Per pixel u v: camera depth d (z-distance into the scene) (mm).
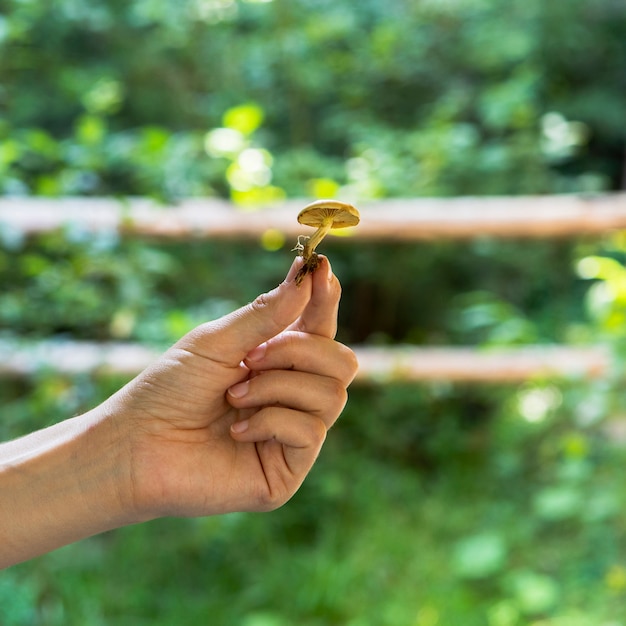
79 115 2125
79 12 1909
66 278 1319
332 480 1532
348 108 2256
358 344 2264
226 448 583
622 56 2490
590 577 1305
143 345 1407
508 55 2207
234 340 563
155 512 575
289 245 1575
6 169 1387
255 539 1437
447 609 1271
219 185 1804
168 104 2188
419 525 1512
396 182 1847
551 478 1539
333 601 1318
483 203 1448
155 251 1533
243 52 2168
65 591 1246
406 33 2215
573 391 1441
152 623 1268
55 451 565
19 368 1313
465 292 2137
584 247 1831
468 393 1760
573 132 2268
